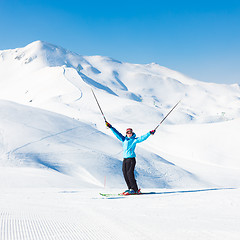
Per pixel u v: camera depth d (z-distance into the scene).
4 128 61.59
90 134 74.00
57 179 34.09
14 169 37.38
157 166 71.56
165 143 114.75
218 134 117.19
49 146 59.41
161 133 122.69
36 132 63.91
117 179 54.19
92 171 54.06
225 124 125.44
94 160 57.81
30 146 57.28
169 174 69.56
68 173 51.81
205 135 118.12
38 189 11.96
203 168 91.00
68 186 31.97
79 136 70.62
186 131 123.56
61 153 57.84
